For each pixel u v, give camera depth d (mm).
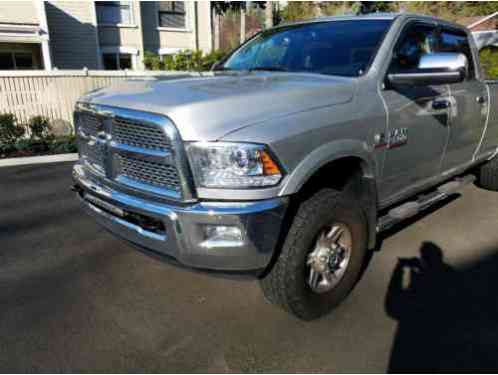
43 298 2916
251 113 2160
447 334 2502
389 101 2836
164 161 2125
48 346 2406
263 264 2188
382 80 2854
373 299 2867
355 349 2377
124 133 2332
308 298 2506
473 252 3557
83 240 3887
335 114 2443
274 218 2125
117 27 15742
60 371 2203
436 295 2918
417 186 3445
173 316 2703
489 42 21250
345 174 2816
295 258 2350
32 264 3412
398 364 2256
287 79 2791
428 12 24078
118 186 2465
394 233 3930
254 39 4031
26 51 14859
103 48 15711
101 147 2535
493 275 3189
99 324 2617
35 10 14070
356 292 2951
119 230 2520
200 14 17391
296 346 2402
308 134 2260
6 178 6098
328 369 2223
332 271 2654
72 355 2332
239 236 2094
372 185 2779
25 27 13102
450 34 3846
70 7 14672
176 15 17016
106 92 2645
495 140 4629
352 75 2873
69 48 14984
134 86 2646
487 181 5035
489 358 2299
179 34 17188
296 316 2566
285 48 3510
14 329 2562
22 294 2963
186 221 2096
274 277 2398
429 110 3197
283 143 2137
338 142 2428
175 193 2160
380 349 2375
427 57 2809
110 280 3164
